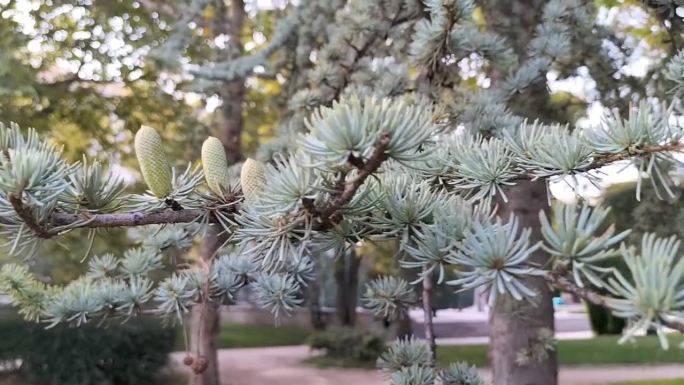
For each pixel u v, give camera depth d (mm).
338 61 3449
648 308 720
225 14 6273
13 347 8141
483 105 2553
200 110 7301
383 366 2045
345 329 13406
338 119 881
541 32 3064
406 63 2928
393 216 1196
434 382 1886
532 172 1384
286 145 3408
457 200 1303
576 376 10266
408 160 919
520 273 882
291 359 13203
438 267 1095
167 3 6695
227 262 2135
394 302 2074
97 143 7219
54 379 8219
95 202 1348
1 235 1276
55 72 6953
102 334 8406
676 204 2986
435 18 2309
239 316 19062
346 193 995
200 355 2254
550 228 874
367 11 3285
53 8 6410
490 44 2488
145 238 2482
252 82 6855
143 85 6992
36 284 2287
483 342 15195
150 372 8867
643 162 1205
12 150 1161
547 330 3561
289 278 2070
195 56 6113
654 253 758
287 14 5211
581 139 1264
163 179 1329
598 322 14406
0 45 5945
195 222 1376
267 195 1057
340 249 1255
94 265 2480
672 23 2867
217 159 1388
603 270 839
